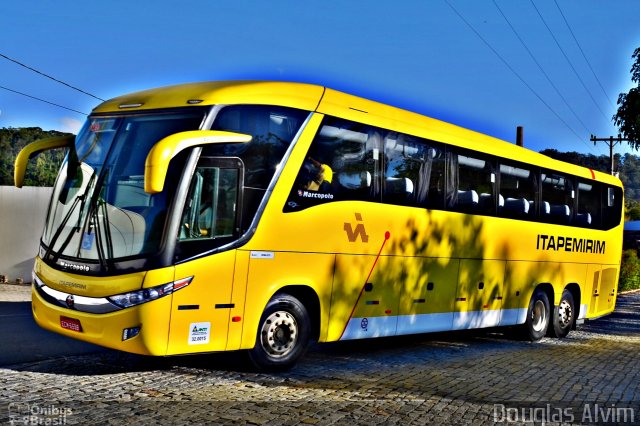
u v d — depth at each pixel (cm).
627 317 2302
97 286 803
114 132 882
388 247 1097
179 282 805
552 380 1002
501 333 1634
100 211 833
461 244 1269
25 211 2761
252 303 880
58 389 762
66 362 941
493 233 1357
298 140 946
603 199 1791
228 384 833
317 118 976
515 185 1433
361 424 683
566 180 1622
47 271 858
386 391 848
